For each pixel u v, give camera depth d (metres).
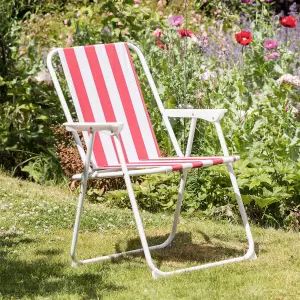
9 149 9.86
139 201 8.38
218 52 10.16
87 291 5.12
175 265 5.95
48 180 9.72
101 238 6.77
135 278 5.48
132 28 10.05
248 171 7.75
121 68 6.48
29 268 5.66
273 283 5.35
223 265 5.84
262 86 9.37
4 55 10.39
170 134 6.39
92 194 8.74
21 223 7.17
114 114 6.33
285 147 7.86
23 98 10.05
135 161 6.19
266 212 7.70
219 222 7.70
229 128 8.38
